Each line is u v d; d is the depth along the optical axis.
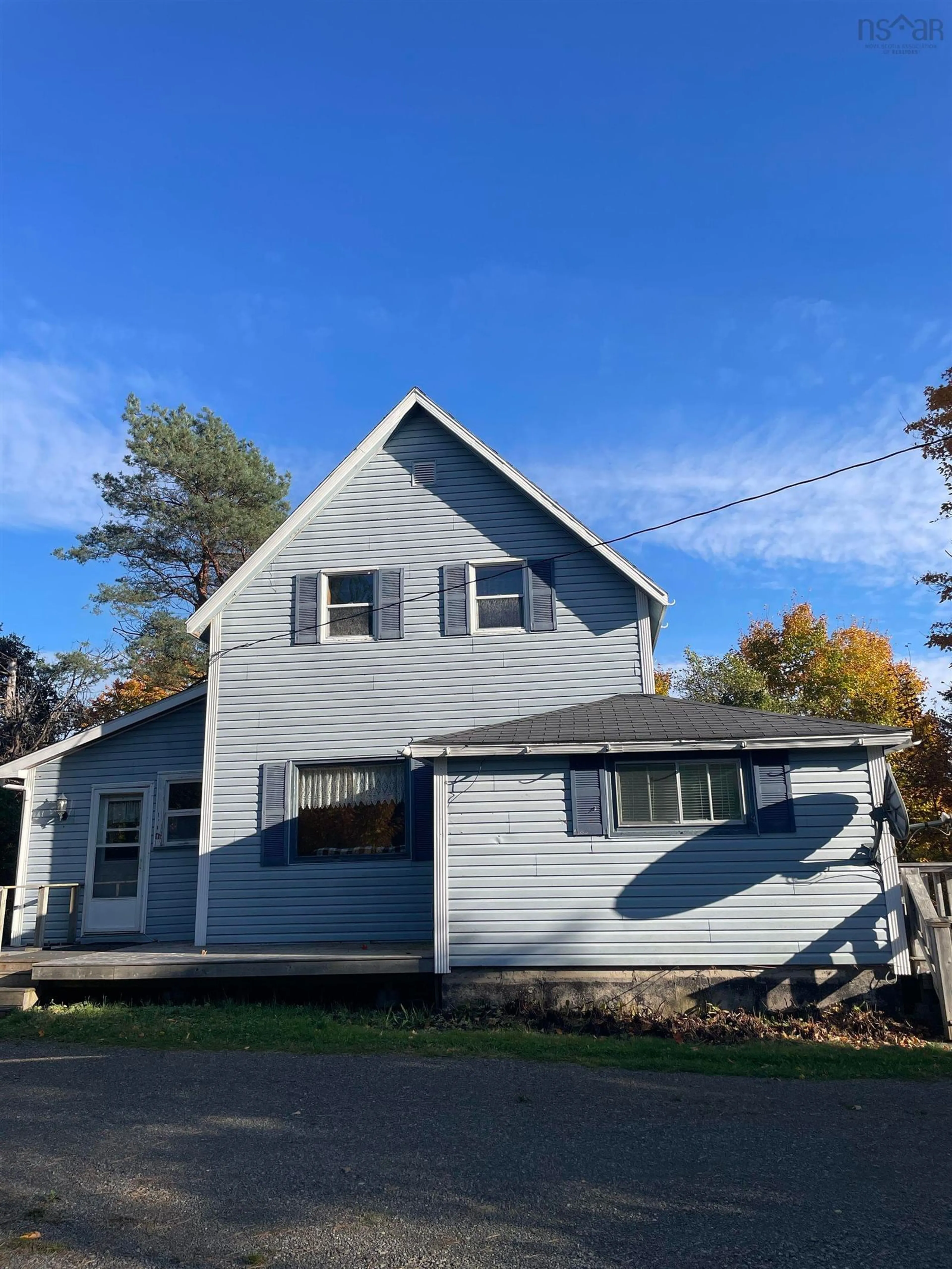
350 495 16.44
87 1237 5.09
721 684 29.62
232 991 13.21
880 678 32.16
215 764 15.66
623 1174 6.15
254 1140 6.83
